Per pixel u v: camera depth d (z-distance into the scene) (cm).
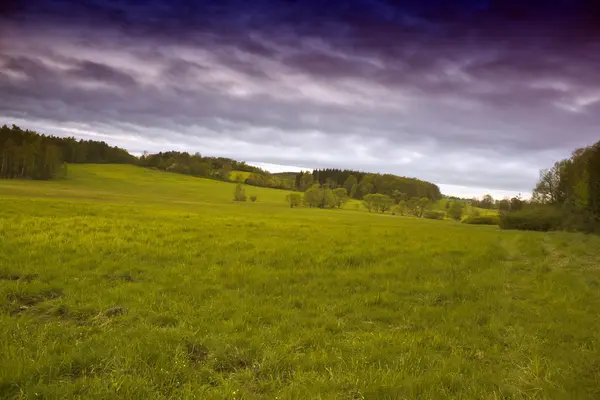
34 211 2175
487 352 648
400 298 986
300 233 2078
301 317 795
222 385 497
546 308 909
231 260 1294
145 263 1185
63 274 991
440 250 1694
